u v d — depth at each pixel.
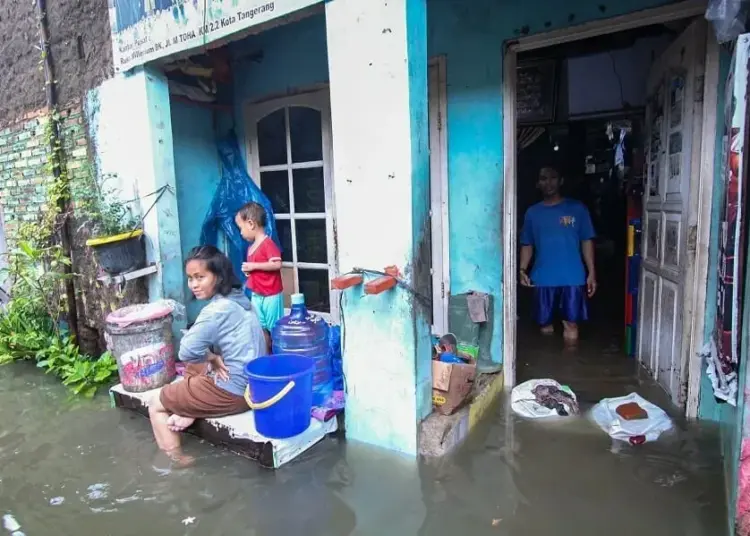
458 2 3.37
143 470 2.69
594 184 7.00
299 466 2.64
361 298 2.70
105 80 4.00
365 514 2.26
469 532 2.12
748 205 1.90
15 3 4.78
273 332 3.14
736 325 1.95
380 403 2.73
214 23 3.10
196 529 2.22
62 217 4.66
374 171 2.57
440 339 3.27
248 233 3.55
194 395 2.78
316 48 4.13
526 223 4.30
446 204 3.63
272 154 4.60
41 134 4.79
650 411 2.89
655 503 2.25
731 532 1.98
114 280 3.65
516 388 3.26
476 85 3.40
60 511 2.38
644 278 3.61
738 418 1.90
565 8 3.04
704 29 2.61
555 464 2.57
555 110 4.51
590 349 4.17
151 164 3.75
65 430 3.20
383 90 2.48
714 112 2.58
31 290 5.00
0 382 4.20
